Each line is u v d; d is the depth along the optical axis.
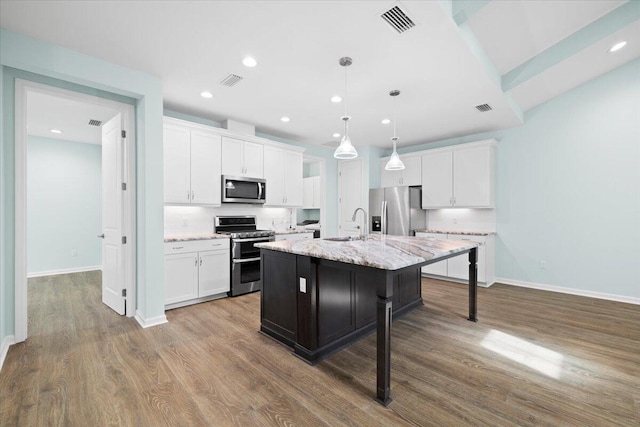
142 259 2.84
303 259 2.19
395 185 5.56
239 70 2.72
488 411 1.60
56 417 1.54
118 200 3.05
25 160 2.42
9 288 2.35
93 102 2.73
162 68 2.67
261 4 1.87
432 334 2.62
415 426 1.49
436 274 4.74
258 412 1.59
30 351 2.25
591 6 2.63
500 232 4.56
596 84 3.74
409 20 2.03
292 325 2.31
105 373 1.95
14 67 2.23
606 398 1.71
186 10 1.92
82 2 1.82
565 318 3.02
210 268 3.56
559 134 4.03
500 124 4.33
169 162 3.46
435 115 3.95
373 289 2.70
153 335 2.57
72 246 5.29
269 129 4.63
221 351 2.28
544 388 1.81
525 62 3.23
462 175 4.65
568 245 3.97
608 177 3.68
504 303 3.52
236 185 4.07
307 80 2.92
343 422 1.52
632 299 3.52
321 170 5.96
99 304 3.45
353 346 2.40
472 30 2.52
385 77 2.87
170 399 1.69
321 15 1.97
